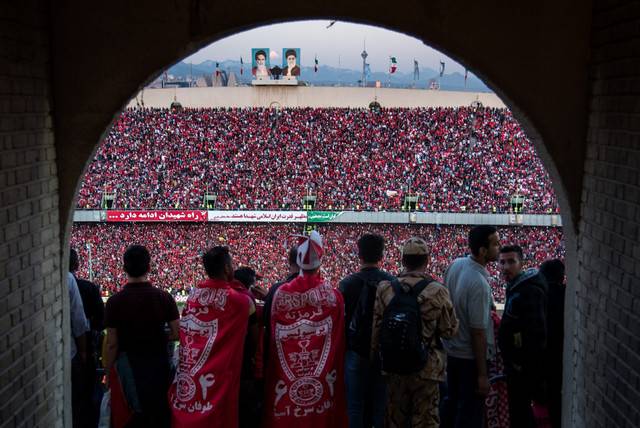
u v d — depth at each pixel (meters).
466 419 6.02
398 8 5.53
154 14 5.50
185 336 5.28
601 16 5.23
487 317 5.88
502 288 35.88
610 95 5.00
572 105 5.55
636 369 4.43
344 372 5.54
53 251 5.48
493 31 5.53
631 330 4.52
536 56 5.54
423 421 5.20
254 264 40.91
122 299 5.46
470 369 6.00
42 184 5.23
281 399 5.26
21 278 4.81
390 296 5.17
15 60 4.75
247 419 5.62
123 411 5.52
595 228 5.25
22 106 4.86
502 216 41.72
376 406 5.89
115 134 47.41
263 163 45.94
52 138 5.48
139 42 5.52
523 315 5.88
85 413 6.50
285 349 5.27
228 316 5.24
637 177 4.47
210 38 5.56
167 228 43.03
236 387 5.26
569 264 5.82
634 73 4.55
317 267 5.34
